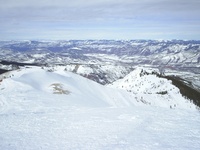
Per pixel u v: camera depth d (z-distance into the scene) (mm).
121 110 33156
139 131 20500
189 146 16281
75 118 26953
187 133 19969
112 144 16797
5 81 61406
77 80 81812
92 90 76250
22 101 42812
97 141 17625
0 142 17562
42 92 53594
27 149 15977
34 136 19297
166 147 15984
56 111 33750
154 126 22578
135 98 81750
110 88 85625
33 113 31641
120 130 20875
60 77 78062
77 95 59312
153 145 16453
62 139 18359
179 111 32938
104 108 36125
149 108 35750
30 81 65312
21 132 20641
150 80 124125
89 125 23141
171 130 20984
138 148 15805
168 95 98750
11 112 34500
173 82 122312
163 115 28922
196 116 28984
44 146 16625
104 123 23938
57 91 59906
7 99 44156
